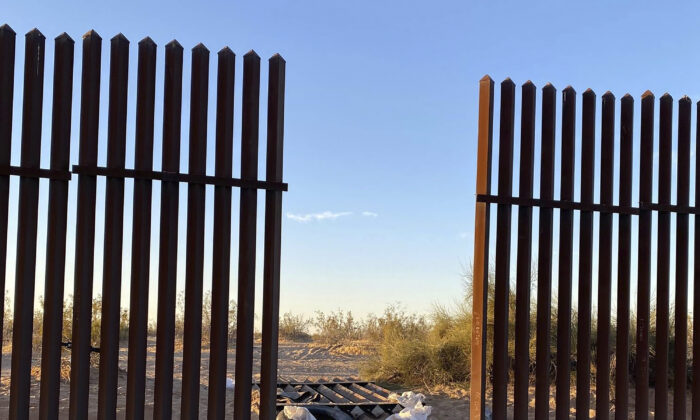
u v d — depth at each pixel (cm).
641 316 495
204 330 1227
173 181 409
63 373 712
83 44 404
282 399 671
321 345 1410
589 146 476
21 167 388
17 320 391
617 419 491
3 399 615
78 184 400
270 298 427
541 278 468
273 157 429
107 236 403
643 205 491
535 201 461
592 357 762
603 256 484
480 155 460
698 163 505
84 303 399
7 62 394
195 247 413
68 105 399
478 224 459
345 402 690
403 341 886
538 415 466
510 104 462
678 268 502
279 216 430
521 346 467
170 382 412
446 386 791
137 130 406
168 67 414
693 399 505
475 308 461
